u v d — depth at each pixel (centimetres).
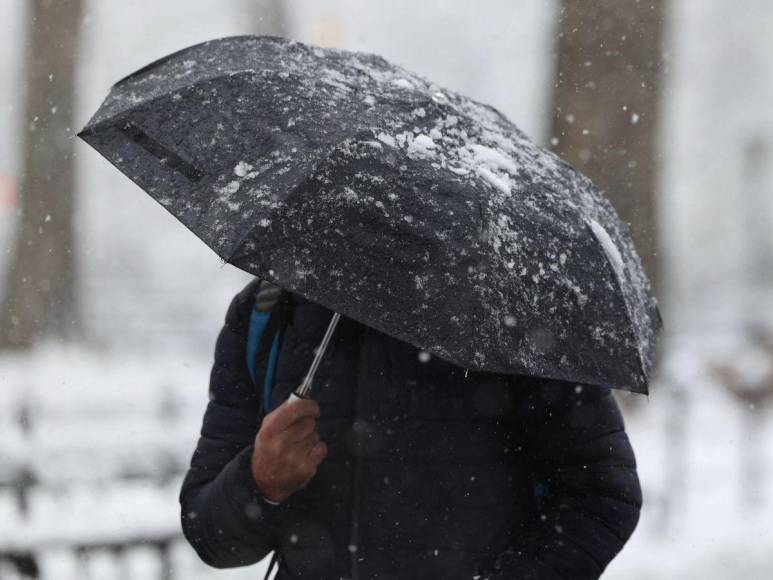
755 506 3522
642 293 910
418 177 780
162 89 857
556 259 802
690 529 3269
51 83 6156
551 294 789
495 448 861
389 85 877
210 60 894
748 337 8125
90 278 10669
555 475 865
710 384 5884
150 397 4031
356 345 876
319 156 768
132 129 820
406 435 855
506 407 864
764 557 3047
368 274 738
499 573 838
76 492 2639
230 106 816
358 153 779
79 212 6272
